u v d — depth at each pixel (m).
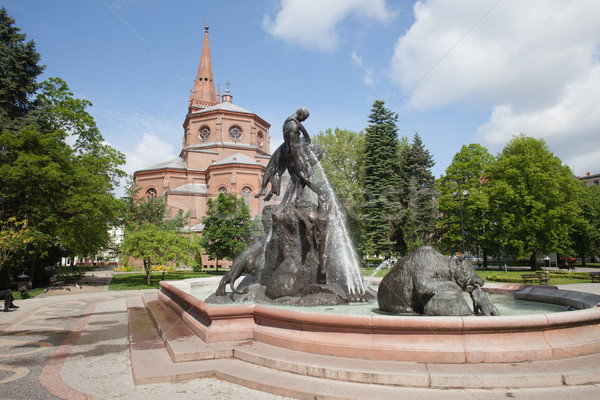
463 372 4.18
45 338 8.30
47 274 28.70
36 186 22.61
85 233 24.88
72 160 25.36
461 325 4.51
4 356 6.66
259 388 4.47
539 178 32.34
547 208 33.31
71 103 27.22
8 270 22.78
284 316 5.51
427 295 5.88
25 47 27.59
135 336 7.62
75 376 5.41
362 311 6.79
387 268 29.89
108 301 16.05
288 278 8.05
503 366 4.35
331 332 5.10
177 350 5.57
